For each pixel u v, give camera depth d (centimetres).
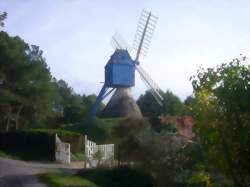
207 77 1681
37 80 7344
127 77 7381
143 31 7575
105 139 5925
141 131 3127
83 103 10962
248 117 1573
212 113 1625
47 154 4625
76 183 2769
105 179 2997
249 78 1592
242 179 1612
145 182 2889
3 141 4856
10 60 6500
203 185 2286
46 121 8012
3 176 2988
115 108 7281
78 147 4956
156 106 7544
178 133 2869
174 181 2653
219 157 1636
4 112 7162
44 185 2667
